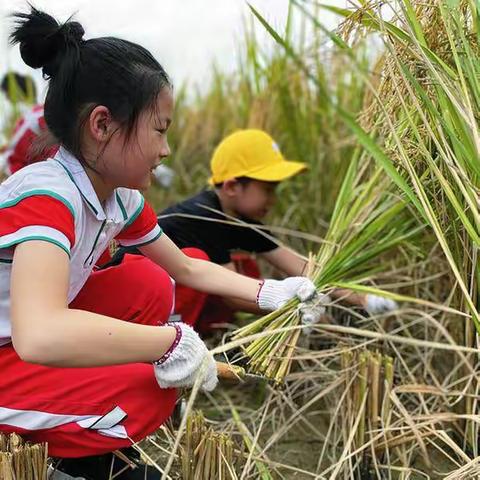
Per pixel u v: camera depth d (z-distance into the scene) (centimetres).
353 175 197
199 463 147
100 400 146
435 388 175
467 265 171
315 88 302
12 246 135
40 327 125
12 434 140
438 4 157
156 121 141
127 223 166
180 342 138
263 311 229
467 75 152
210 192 242
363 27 182
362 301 211
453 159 150
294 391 214
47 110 145
